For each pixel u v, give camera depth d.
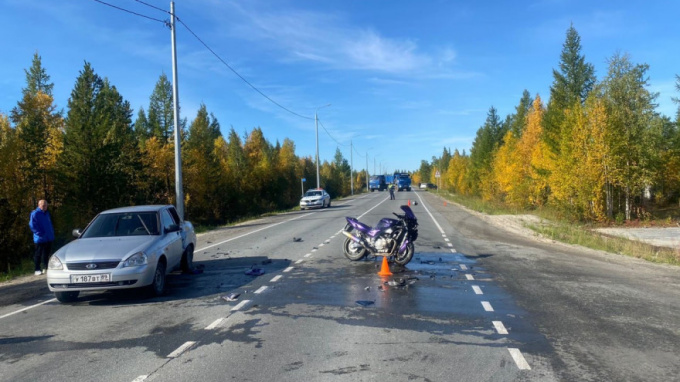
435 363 5.08
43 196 22.42
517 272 10.63
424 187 111.06
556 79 31.88
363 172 129.00
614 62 23.38
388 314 7.12
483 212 31.22
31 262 15.66
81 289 7.91
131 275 7.98
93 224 9.63
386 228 11.54
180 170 20.00
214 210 36.50
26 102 25.11
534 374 4.75
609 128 22.12
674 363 5.06
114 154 24.47
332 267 11.38
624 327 6.39
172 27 19.72
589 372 4.81
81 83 28.47
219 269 11.47
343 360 5.20
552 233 18.44
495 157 38.59
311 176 66.31
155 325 6.73
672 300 7.96
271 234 19.72
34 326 6.89
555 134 26.55
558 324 6.54
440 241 16.42
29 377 4.87
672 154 23.33
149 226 9.55
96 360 5.33
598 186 22.36
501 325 6.51
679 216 23.70
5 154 18.66
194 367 5.04
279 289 8.98
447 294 8.46
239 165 43.62
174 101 20.17
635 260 12.62
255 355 5.39
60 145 23.91
